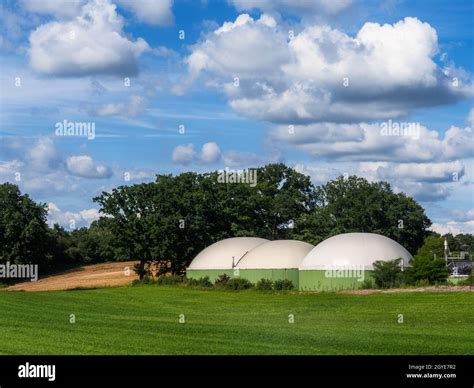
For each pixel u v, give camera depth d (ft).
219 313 136.26
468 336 99.60
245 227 309.63
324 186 347.56
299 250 213.46
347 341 95.66
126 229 260.01
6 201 323.57
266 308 144.25
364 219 299.17
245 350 89.10
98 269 340.59
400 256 193.98
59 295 184.65
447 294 152.76
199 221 272.51
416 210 306.55
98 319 125.39
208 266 223.92
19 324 116.57
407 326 110.42
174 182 279.69
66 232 404.98
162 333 104.73
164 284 219.00
